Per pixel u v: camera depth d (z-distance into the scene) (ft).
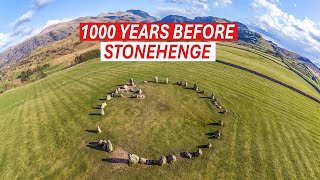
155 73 266.77
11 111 214.69
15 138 163.53
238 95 223.71
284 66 559.79
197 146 147.84
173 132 159.74
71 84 257.14
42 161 137.49
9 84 483.51
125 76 259.19
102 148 143.33
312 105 256.32
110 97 202.39
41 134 164.66
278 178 127.85
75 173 126.93
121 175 124.47
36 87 285.84
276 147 153.48
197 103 197.67
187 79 249.96
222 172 128.98
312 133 179.32
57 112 193.06
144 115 176.96
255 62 424.05
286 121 190.39
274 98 236.02
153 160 133.59
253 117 186.60
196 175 125.90
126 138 152.15
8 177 128.26
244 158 140.26
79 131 161.48
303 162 143.02
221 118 179.42
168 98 202.49
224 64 326.65
